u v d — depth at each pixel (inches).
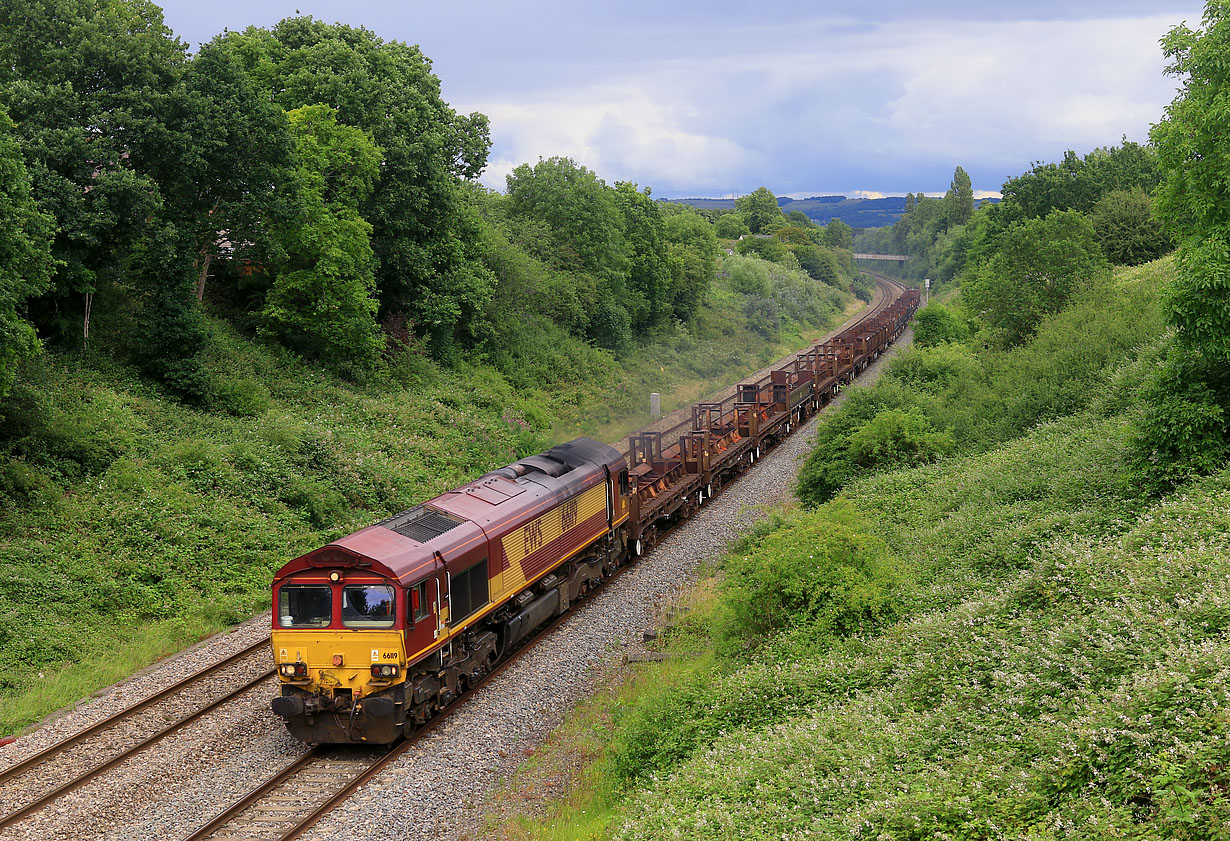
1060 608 517.3
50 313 1130.7
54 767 565.9
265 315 1387.8
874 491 1017.5
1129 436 730.8
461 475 1282.0
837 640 607.2
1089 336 1231.5
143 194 1045.8
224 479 1005.2
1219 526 550.0
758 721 537.3
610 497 905.5
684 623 782.5
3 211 806.5
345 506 1098.1
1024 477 857.5
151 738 597.0
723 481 1299.2
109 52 1058.7
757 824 396.2
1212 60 679.7
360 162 1422.2
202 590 862.5
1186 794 305.4
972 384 1320.1
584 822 491.8
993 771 373.7
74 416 983.0
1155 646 414.6
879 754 426.6
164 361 1155.3
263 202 1217.4
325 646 578.9
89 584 809.5
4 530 829.8
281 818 501.7
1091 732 356.5
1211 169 687.1
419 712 606.9
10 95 989.2
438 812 514.6
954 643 520.1
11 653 707.4
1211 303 661.3
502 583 700.7
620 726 594.9
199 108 1107.9
